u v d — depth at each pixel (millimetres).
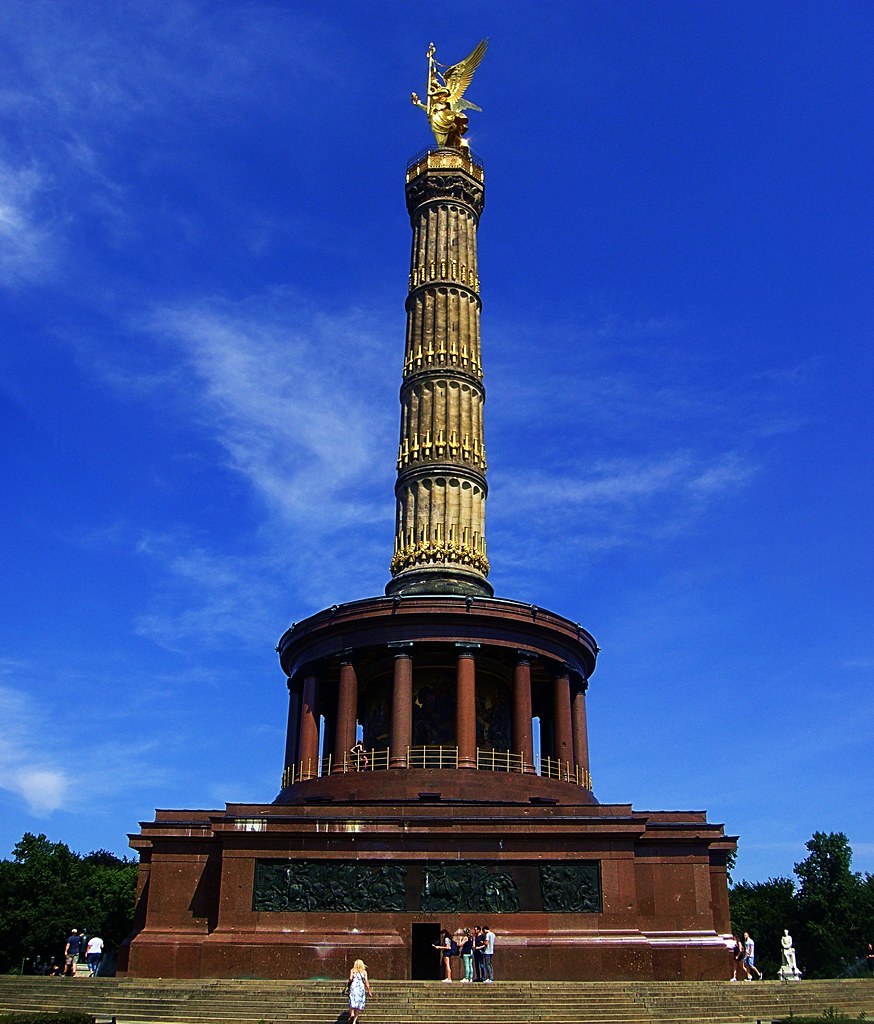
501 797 48688
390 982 36906
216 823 43594
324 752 58750
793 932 92625
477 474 60875
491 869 42969
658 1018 34281
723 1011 35344
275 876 43094
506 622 53281
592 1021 33531
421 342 63938
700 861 45000
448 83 73188
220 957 41344
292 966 41094
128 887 89000
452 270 65875
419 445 60938
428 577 57094
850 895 90812
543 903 42406
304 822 43719
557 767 53969
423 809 45062
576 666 56938
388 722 55250
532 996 35844
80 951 50062
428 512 59156
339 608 54156
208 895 44656
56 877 82000
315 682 55312
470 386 62969
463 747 50406
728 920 47031
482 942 40031
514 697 53000
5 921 78000
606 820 43562
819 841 96312
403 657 52250
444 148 70062
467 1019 33562
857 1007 37250
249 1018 34031
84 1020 30000
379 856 43062
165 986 37281
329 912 42312
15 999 37594
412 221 68750
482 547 59938
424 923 41969
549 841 43375
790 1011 35688
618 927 42000
